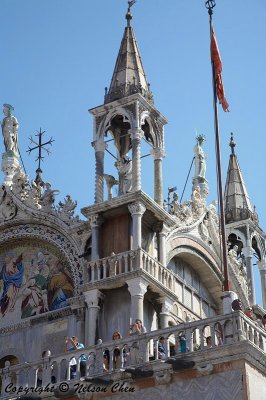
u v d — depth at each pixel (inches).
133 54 1449.3
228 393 1039.0
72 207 1421.0
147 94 1407.5
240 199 1659.7
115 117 1412.4
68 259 1395.2
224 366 1053.2
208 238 1555.1
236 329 1061.1
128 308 1304.1
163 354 1114.1
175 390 1074.7
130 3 1523.1
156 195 1387.8
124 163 1418.6
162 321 1323.8
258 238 1654.8
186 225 1489.9
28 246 1482.5
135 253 1299.2
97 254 1338.6
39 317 1412.4
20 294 1459.2
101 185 1373.0
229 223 1633.9
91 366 1144.2
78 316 1341.0
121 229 1347.2
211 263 1549.0
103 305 1322.6
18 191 1486.2
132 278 1284.4
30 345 1402.6
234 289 1572.3
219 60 1341.0
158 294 1327.5
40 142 1619.1
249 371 1044.5
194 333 1133.7
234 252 1603.1
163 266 1342.3
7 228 1489.9
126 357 1128.8
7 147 1565.0
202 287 1562.5
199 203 1549.0
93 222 1357.0
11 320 1446.9
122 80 1411.2
